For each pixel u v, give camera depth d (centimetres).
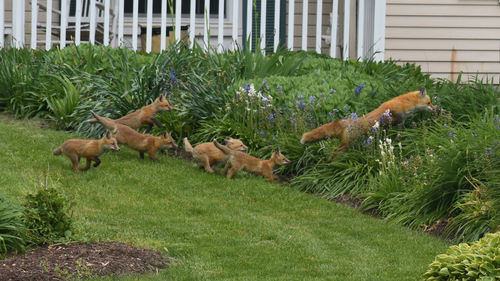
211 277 721
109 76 1361
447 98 1252
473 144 974
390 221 955
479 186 923
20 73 1389
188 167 1120
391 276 747
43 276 681
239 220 916
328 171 1095
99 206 927
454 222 898
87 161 1048
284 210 979
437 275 670
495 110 1234
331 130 1105
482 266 639
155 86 1290
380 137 1128
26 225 773
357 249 836
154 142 1123
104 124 1117
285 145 1149
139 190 1004
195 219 912
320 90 1267
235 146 1095
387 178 1016
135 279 692
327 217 958
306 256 802
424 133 1090
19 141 1170
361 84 1303
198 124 1261
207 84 1301
